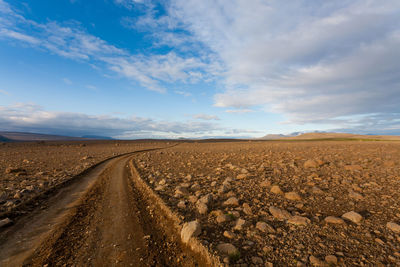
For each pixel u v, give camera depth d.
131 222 6.85
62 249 5.19
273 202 7.18
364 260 3.62
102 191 11.42
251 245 4.43
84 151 50.44
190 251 4.70
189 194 8.88
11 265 4.52
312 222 5.36
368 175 10.18
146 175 14.75
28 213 7.82
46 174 15.94
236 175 12.69
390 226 4.74
